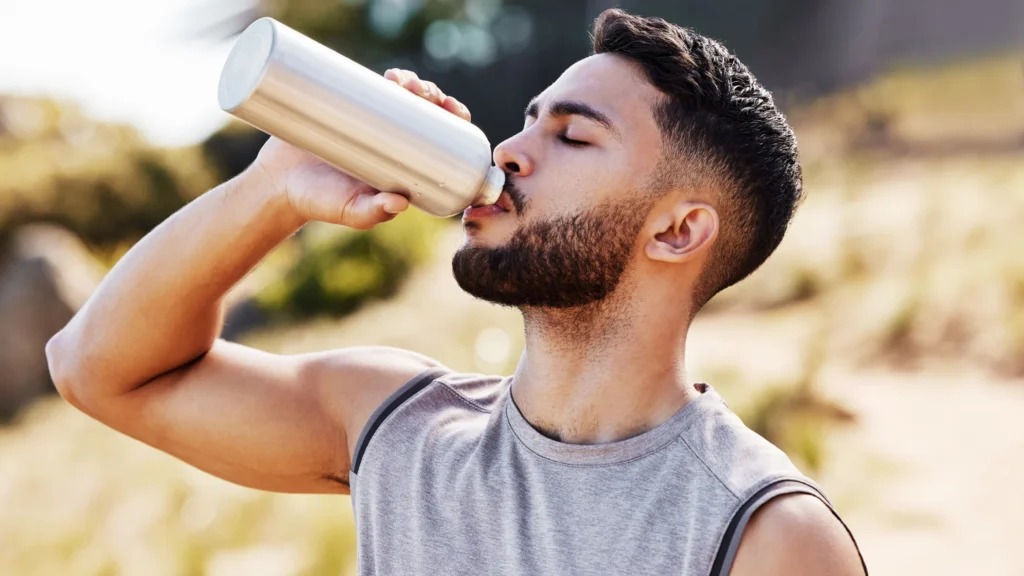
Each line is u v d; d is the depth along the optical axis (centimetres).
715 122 144
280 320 992
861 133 1173
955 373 525
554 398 143
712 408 139
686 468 131
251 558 424
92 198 1390
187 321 160
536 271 141
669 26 149
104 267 1277
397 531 146
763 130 149
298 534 436
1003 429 449
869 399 505
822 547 120
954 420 468
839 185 923
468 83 1975
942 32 1415
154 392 168
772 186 151
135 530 486
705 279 149
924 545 363
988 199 726
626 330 142
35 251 1067
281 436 163
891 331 576
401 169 140
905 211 756
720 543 122
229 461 167
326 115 134
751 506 122
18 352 1009
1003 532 364
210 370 168
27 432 835
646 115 143
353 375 166
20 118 1585
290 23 2020
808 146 1162
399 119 138
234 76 134
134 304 159
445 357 671
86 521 514
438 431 151
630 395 142
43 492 595
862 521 389
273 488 171
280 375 168
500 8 1984
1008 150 956
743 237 150
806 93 1539
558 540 131
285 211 156
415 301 903
